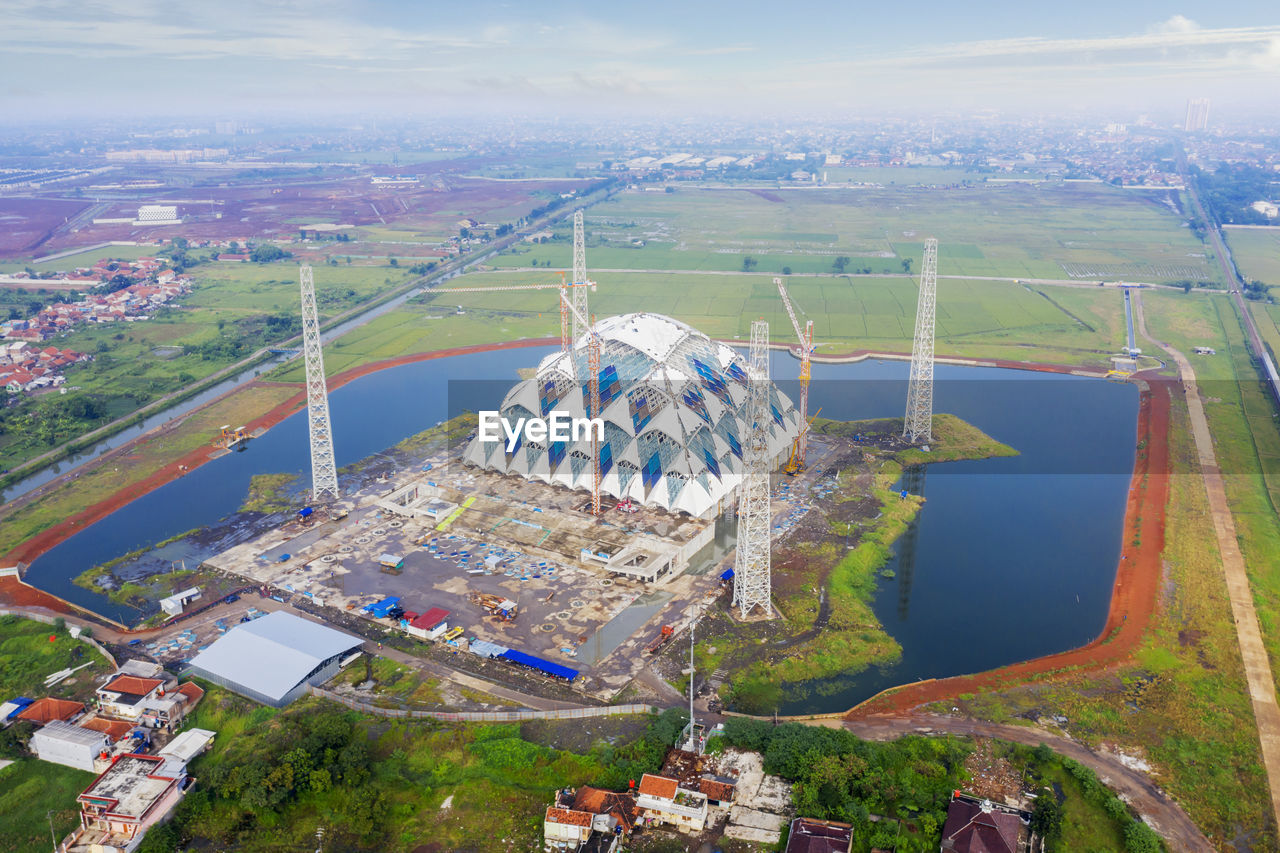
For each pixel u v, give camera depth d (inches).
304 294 7229.3
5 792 4451.3
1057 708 5103.3
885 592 6525.6
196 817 4269.2
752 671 5452.8
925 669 5541.3
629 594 6348.4
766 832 4158.5
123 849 4045.3
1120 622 6058.1
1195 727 4931.1
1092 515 7824.8
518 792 4409.5
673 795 4232.3
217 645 5477.4
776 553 7022.6
